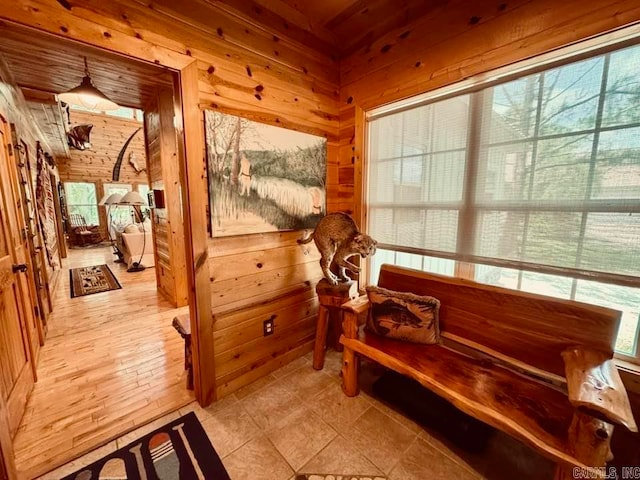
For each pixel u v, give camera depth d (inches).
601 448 36.4
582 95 50.9
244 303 74.6
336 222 77.6
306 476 50.9
